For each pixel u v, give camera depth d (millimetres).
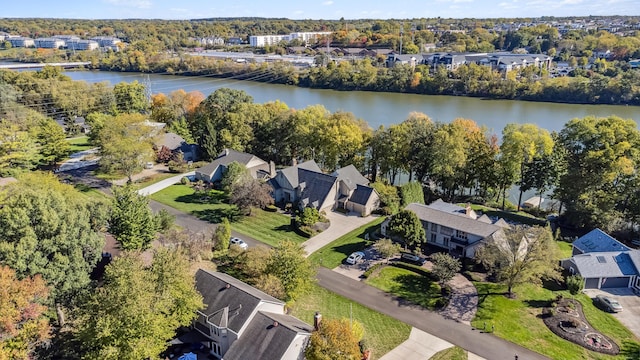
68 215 46750
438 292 55531
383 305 52875
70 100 134375
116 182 92938
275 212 80375
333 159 95375
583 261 57312
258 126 108438
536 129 81500
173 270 42500
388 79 198875
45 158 97562
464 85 185000
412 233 63781
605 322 49750
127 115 99938
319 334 39000
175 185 92375
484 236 62344
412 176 105812
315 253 65375
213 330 43531
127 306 37156
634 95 157000
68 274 45219
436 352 44812
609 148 72375
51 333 44344
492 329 48219
